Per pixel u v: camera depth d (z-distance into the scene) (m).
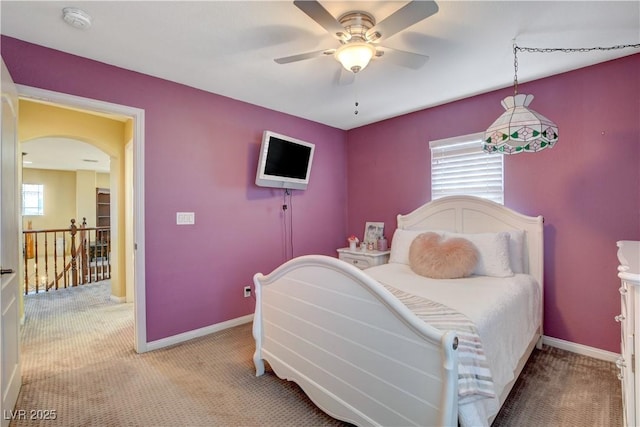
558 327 2.71
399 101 3.31
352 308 1.62
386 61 2.40
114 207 4.18
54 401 1.99
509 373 1.77
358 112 3.68
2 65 1.68
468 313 1.69
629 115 2.36
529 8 1.78
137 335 2.66
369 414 1.55
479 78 2.73
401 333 1.41
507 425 1.78
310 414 1.88
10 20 1.88
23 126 3.34
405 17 1.50
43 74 2.18
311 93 3.09
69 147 5.58
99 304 4.07
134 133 2.64
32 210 8.68
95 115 3.87
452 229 3.19
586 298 2.57
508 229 2.86
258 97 3.20
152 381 2.23
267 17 1.88
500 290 2.14
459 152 3.27
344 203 4.46
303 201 3.94
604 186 2.47
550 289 2.73
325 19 1.57
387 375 1.47
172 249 2.84
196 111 2.97
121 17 1.86
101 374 2.32
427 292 2.11
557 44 2.18
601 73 2.46
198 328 3.02
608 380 2.21
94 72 2.39
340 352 1.69
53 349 2.74
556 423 1.79
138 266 2.65
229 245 3.24
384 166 3.98
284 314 2.07
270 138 3.27
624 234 2.39
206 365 2.46
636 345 1.13
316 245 4.09
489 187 3.09
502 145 2.14
